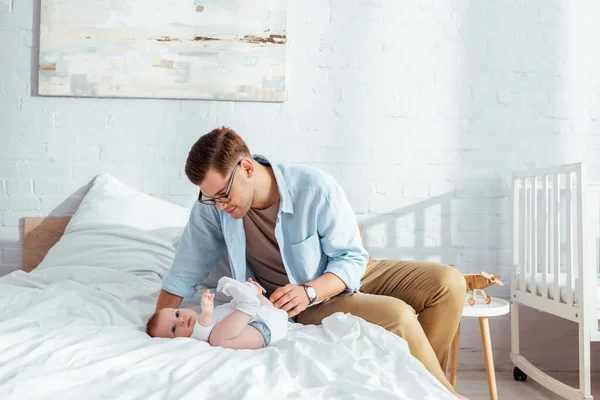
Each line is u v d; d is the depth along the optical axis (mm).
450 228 2641
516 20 2670
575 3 2672
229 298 1991
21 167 2529
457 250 2639
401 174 2639
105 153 2555
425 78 2646
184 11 2549
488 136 2658
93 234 2311
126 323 1567
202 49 2555
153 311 1763
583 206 2029
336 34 2629
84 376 1032
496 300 2193
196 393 977
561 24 2654
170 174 2574
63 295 1684
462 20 2658
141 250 2273
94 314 1561
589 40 2658
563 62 2656
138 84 2535
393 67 2641
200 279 1798
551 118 2650
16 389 938
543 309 2270
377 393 1020
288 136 2611
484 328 2006
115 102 2559
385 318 1424
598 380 2504
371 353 1258
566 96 2654
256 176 1627
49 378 986
